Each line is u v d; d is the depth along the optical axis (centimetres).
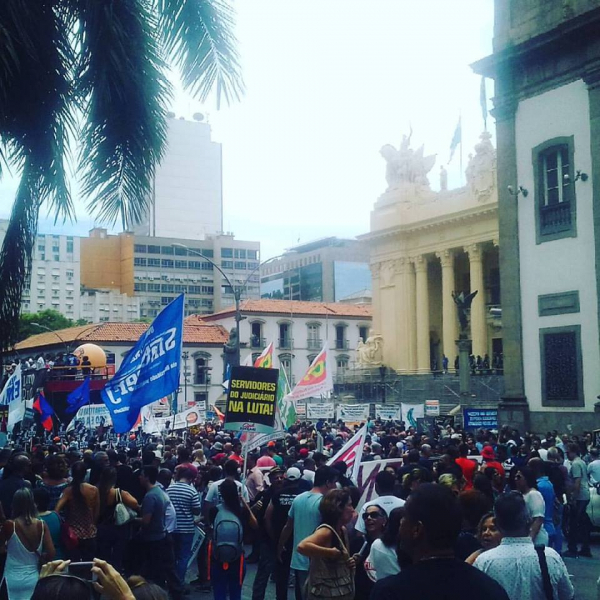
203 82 1416
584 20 2916
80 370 4441
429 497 444
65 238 15100
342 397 6931
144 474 1134
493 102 3338
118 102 1351
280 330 8394
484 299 6769
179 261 14288
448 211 6812
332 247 14112
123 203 1411
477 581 424
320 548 731
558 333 3080
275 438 2119
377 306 7550
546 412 3111
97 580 340
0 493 1052
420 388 6462
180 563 1212
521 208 3244
